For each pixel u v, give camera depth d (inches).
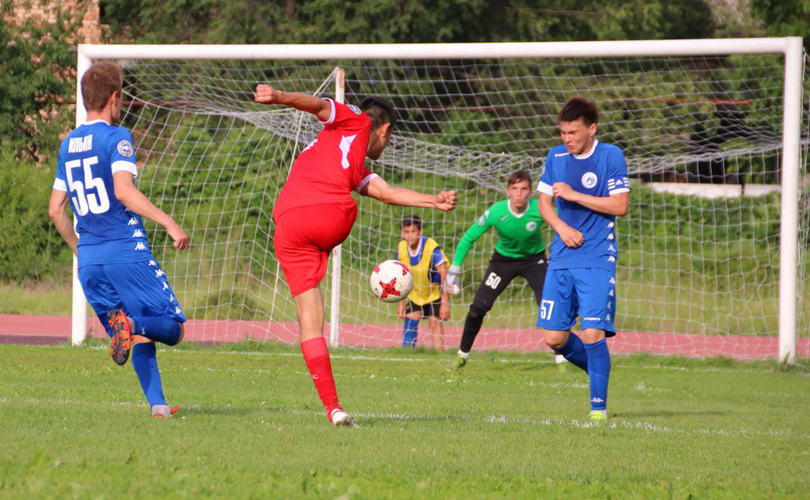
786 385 1194.0
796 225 1382.9
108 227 647.1
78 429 576.4
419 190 2379.4
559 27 3068.4
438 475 474.9
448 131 2682.1
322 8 2842.0
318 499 403.9
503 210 1251.8
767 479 510.9
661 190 2322.8
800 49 1368.1
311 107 625.9
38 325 1888.5
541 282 1269.7
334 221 629.0
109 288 660.1
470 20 2938.0
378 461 502.9
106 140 639.1
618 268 2267.5
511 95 2679.6
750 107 2249.0
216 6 3061.0
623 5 3095.5
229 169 2137.1
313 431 601.3
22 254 2421.3
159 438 547.2
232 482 431.2
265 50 1482.5
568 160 794.2
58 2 3102.9
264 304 2055.9
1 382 946.1
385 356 1478.8
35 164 2866.6
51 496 389.7
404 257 1568.7
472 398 955.3
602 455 568.4
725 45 1387.8
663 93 2379.4
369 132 652.7
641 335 1937.7
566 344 835.4
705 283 2223.2
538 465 517.7
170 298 661.9
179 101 1977.1
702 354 1672.0
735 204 2294.5
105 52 1505.9
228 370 1188.5
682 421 800.9
